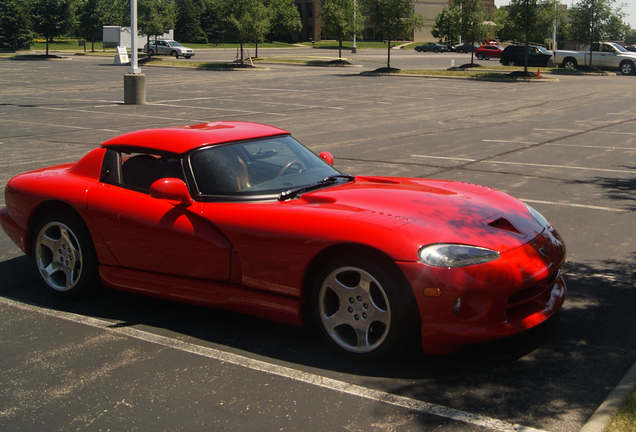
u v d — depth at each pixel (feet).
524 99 76.69
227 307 13.06
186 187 13.19
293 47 273.75
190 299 13.47
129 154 14.87
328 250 11.69
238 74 125.90
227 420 9.86
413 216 11.84
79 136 46.32
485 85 99.71
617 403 9.70
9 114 60.95
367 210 12.03
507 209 13.09
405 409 10.03
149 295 14.17
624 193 26.73
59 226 15.23
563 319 13.57
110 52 211.61
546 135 46.03
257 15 142.61
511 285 10.95
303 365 11.71
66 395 10.78
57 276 15.80
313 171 14.74
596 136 45.16
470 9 139.74
